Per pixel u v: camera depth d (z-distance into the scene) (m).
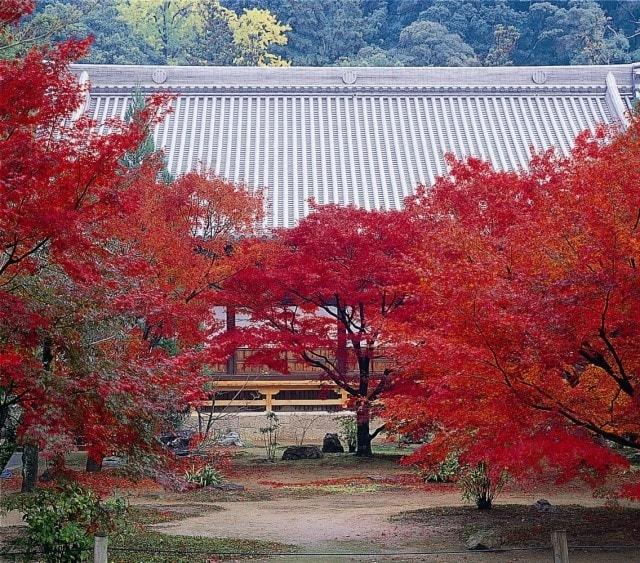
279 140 43.62
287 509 19.28
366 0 86.31
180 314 18.28
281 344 26.45
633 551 13.80
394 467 27.12
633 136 13.02
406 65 75.19
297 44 80.69
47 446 10.60
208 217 25.95
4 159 9.54
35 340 10.73
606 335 11.57
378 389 26.77
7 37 16.45
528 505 18.67
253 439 38.03
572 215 11.13
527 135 44.12
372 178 41.62
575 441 11.52
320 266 25.06
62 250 10.13
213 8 78.12
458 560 13.52
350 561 13.48
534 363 11.48
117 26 73.62
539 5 77.25
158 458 12.02
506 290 11.52
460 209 18.19
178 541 14.71
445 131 44.41
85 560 12.05
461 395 12.48
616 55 75.94
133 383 11.03
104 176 10.17
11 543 13.20
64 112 10.21
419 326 16.31
